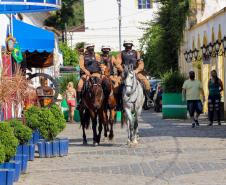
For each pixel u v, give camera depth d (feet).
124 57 64.08
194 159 51.57
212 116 88.58
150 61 181.68
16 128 50.14
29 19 118.73
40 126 55.93
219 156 53.11
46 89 83.97
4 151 39.34
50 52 95.76
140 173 45.32
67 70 162.50
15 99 55.31
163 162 50.44
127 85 61.26
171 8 145.38
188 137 70.59
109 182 41.78
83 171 46.98
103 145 65.16
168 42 154.40
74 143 68.28
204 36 122.01
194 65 133.39
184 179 42.16
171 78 107.14
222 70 110.52
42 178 44.01
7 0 57.11
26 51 92.63
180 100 106.01
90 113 64.69
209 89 88.69
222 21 103.14
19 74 57.93
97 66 65.31
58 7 61.67
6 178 38.81
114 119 70.85
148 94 65.05
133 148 61.11
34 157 55.31
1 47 75.87
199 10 136.36
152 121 102.12
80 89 65.05
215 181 41.04
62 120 56.95
